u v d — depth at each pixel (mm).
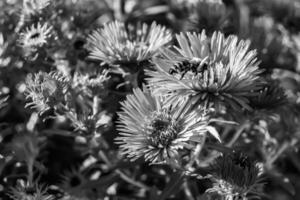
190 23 321
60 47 293
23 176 306
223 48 246
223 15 313
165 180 313
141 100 246
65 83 260
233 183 240
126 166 280
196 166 272
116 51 259
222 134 286
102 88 269
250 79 235
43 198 261
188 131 241
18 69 306
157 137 242
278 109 280
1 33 298
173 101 241
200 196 265
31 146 290
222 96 235
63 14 313
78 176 310
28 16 288
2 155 283
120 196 306
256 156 319
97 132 272
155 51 262
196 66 240
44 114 284
